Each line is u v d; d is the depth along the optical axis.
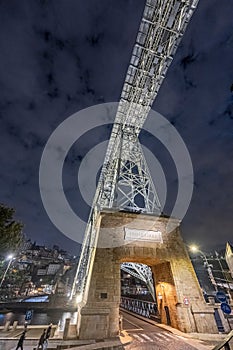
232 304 24.09
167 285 18.39
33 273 117.69
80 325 13.85
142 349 11.83
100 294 15.02
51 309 55.06
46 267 122.44
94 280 15.49
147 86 22.59
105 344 12.55
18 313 51.91
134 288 69.31
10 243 14.47
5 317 46.62
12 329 19.27
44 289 100.25
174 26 17.77
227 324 16.08
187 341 13.26
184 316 15.55
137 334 15.37
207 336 13.99
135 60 20.84
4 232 13.97
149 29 18.59
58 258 179.12
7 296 74.56
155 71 21.17
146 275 27.58
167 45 19.19
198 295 16.81
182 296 16.50
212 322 15.48
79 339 13.37
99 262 16.41
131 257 17.50
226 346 5.25
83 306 14.52
